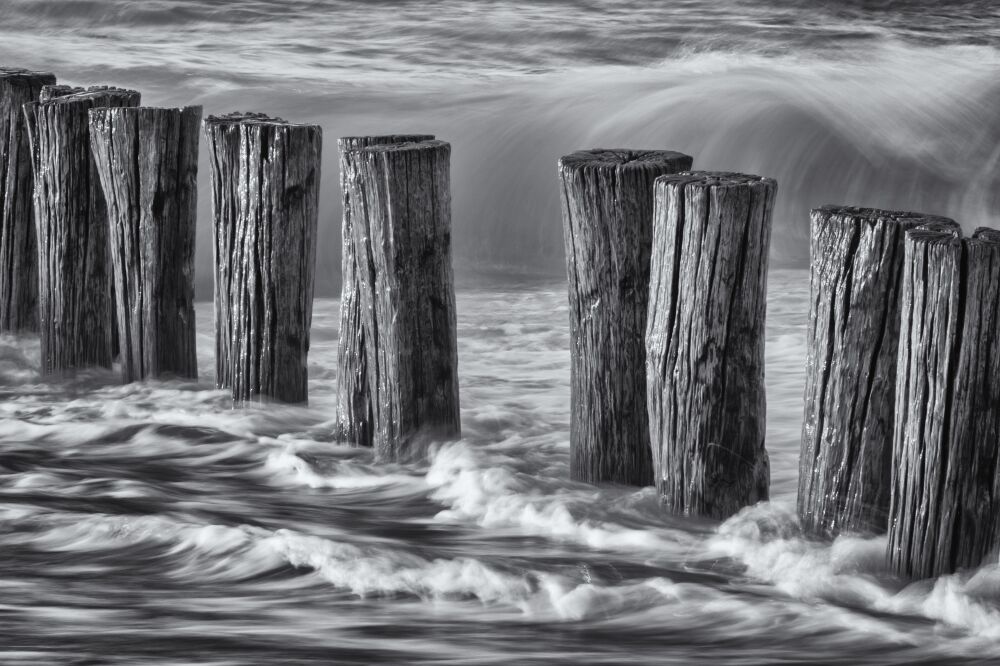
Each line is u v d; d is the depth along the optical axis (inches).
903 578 674.2
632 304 791.7
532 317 1488.7
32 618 629.3
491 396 1114.1
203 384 1058.1
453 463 871.1
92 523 772.0
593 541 761.0
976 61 2876.5
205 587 688.4
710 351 738.8
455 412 900.6
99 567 717.9
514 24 3169.3
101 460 931.3
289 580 698.2
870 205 2144.4
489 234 1987.0
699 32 3129.9
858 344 698.2
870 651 609.3
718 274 728.3
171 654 579.8
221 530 749.9
